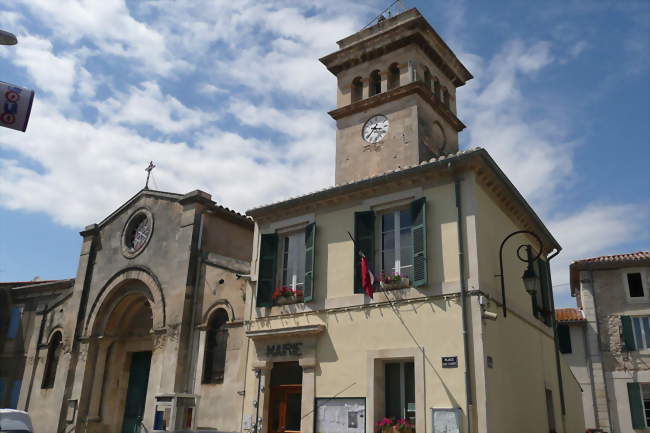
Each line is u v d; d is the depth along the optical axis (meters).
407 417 14.16
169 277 21.75
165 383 19.81
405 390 14.45
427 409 13.49
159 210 23.58
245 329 17.62
